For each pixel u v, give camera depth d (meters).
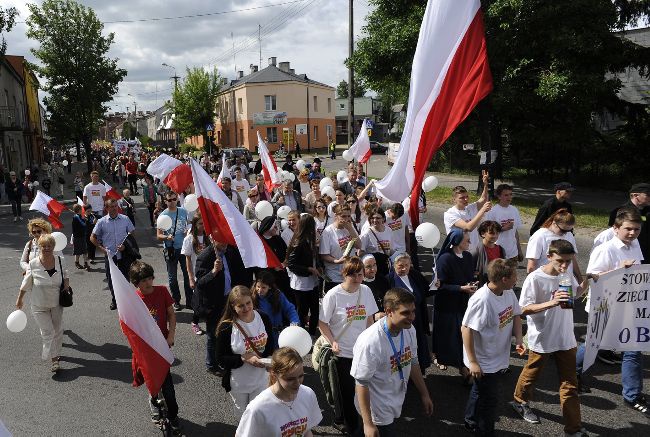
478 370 4.23
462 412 5.05
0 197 25.08
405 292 3.60
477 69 5.44
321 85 56.19
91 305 8.73
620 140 21.88
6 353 6.76
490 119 18.48
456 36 5.43
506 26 15.75
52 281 6.02
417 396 5.37
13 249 13.80
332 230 6.61
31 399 5.52
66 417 5.13
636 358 4.98
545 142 20.28
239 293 4.24
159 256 12.10
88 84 34.66
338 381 4.54
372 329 3.66
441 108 5.50
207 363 6.06
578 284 5.20
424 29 5.44
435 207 18.19
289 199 10.29
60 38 33.84
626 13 20.20
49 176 26.94
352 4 22.97
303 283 6.61
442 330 5.53
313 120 55.25
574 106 17.72
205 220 5.45
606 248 5.17
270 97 52.16
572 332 4.52
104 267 11.40
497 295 4.26
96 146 77.19
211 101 55.28
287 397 3.22
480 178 19.20
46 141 68.81
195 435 4.77
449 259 5.44
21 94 41.47
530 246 5.91
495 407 4.38
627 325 4.91
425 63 5.46
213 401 5.40
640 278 4.85
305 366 6.28
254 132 52.41
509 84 17.27
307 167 14.30
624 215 5.03
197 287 5.77
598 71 18.55
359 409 3.65
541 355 4.61
